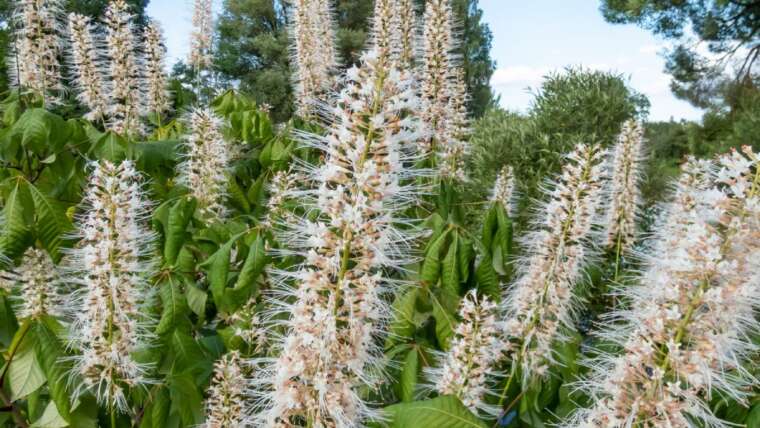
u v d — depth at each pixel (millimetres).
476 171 9602
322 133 5406
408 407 2340
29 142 4141
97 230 2963
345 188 2314
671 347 2225
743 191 2236
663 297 2367
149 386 3410
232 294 3635
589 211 3359
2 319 3232
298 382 2447
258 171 6156
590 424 2494
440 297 3441
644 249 5820
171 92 6918
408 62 5180
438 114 5109
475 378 2979
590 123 9039
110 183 2910
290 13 6789
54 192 4566
